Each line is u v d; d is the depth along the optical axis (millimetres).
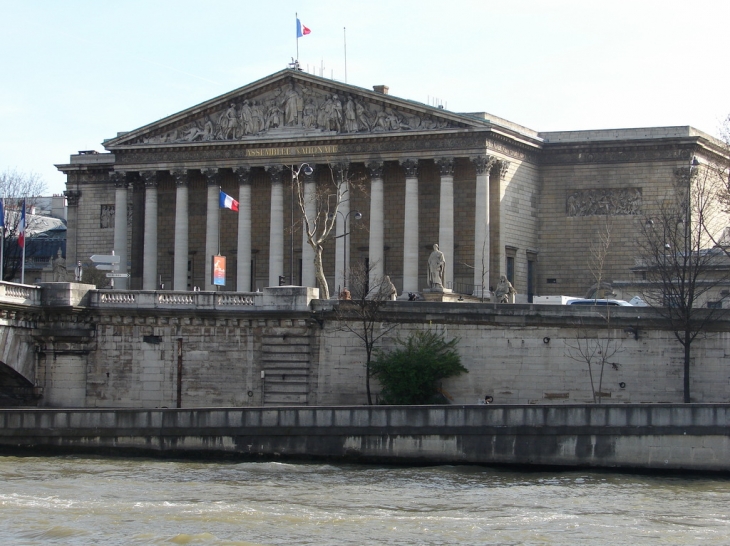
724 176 125375
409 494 61844
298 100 133625
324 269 134875
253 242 138875
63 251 170125
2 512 56719
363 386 87000
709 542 52094
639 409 68000
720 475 67000
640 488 63875
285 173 136625
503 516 56719
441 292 111938
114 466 69375
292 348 87938
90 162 151000
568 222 134875
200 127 138000
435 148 129000
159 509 57531
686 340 81438
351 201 134625
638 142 131625
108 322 89625
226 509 57594
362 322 87062
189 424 71688
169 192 142625
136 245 143250
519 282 132750
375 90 137375
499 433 69188
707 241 125875
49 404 89188
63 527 53906
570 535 53125
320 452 70625
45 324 89188
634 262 131625
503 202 130000
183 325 89125
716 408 67188
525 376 84625
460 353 85500
